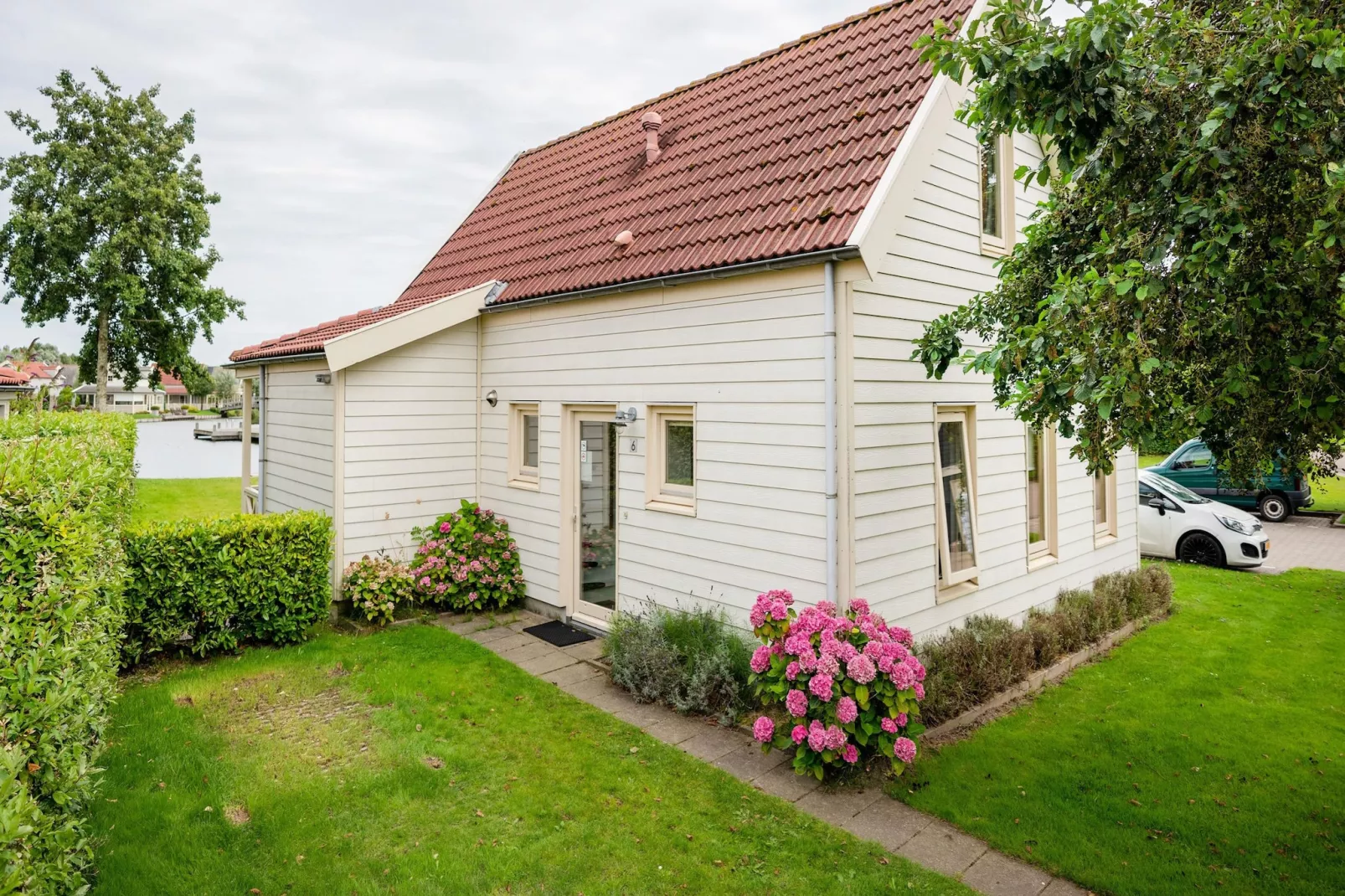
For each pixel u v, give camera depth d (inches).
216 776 187.2
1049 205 206.8
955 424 281.7
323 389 350.3
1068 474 347.6
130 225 1320.1
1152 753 214.4
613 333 302.7
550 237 382.6
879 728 186.2
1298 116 128.4
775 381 239.5
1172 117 148.1
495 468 374.6
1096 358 139.9
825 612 199.5
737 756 207.5
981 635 260.4
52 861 98.3
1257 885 153.1
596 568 324.8
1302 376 129.2
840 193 237.6
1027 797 187.9
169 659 274.1
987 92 162.1
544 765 198.8
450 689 248.1
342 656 280.5
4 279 1316.4
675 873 153.4
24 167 1307.8
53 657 107.0
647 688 241.4
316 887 146.2
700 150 342.0
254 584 281.9
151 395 3284.9
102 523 183.9
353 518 340.8
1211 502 518.0
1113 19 142.4
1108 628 320.5
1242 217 135.3
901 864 157.9
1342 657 303.3
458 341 375.2
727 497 256.8
